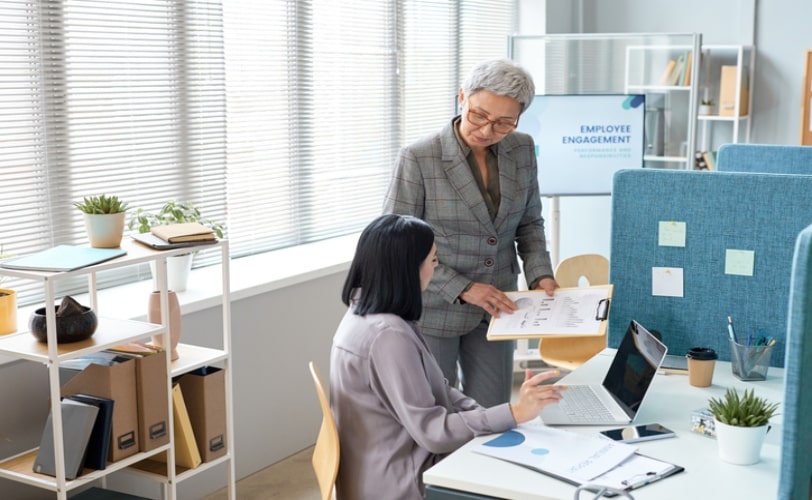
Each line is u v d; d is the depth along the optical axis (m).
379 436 2.38
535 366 5.27
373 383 2.35
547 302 2.90
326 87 4.70
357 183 4.99
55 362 2.56
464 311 3.03
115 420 2.75
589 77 5.74
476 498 2.07
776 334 2.90
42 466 2.69
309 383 4.24
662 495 2.00
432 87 5.50
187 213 3.73
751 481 2.07
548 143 5.01
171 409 2.92
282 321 4.05
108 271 3.66
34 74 3.29
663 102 5.88
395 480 2.34
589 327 2.69
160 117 3.77
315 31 4.59
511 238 3.13
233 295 3.72
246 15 4.20
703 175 2.94
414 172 2.97
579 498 1.97
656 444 2.29
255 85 4.28
